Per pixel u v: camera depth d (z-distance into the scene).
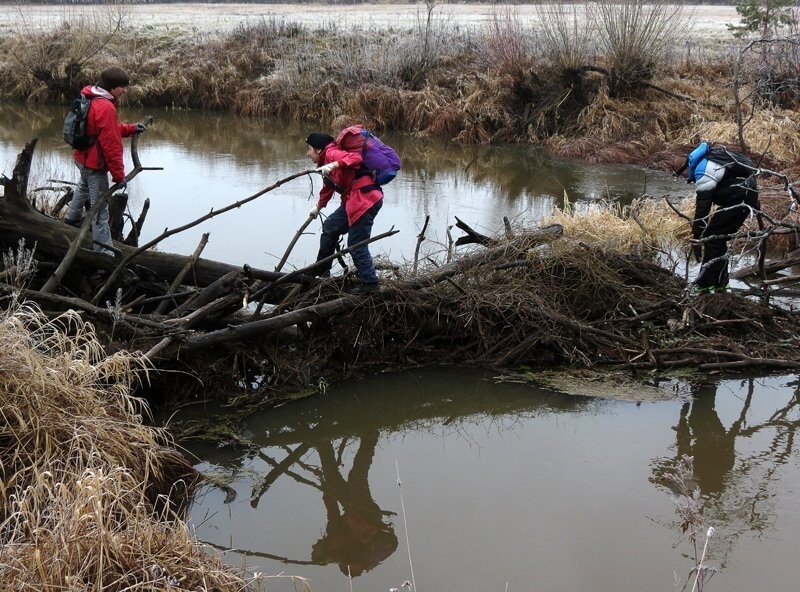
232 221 10.75
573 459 5.36
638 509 4.76
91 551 3.51
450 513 4.74
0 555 3.43
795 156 13.92
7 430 4.26
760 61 17.44
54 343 5.01
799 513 4.70
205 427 5.68
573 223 9.98
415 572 4.19
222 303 6.03
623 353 6.73
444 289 6.97
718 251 7.43
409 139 18.48
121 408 4.85
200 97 22.70
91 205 6.44
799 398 6.23
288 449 5.62
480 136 17.97
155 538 3.78
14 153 15.47
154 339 5.79
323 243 6.83
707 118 16.52
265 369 6.38
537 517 4.68
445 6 38.97
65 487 3.74
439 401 6.25
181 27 27.50
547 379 6.52
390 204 12.16
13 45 24.52
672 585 4.07
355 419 6.01
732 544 4.39
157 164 14.65
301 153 16.08
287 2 45.72
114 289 6.41
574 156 16.39
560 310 7.06
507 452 5.48
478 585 4.08
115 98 6.43
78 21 25.78
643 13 17.80
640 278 7.60
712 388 6.37
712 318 7.15
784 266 8.18
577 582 4.09
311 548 4.42
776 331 7.20
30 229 6.21
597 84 18.12
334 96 20.66
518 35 19.39
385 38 22.58
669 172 14.62
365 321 6.60
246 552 4.36
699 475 5.13
